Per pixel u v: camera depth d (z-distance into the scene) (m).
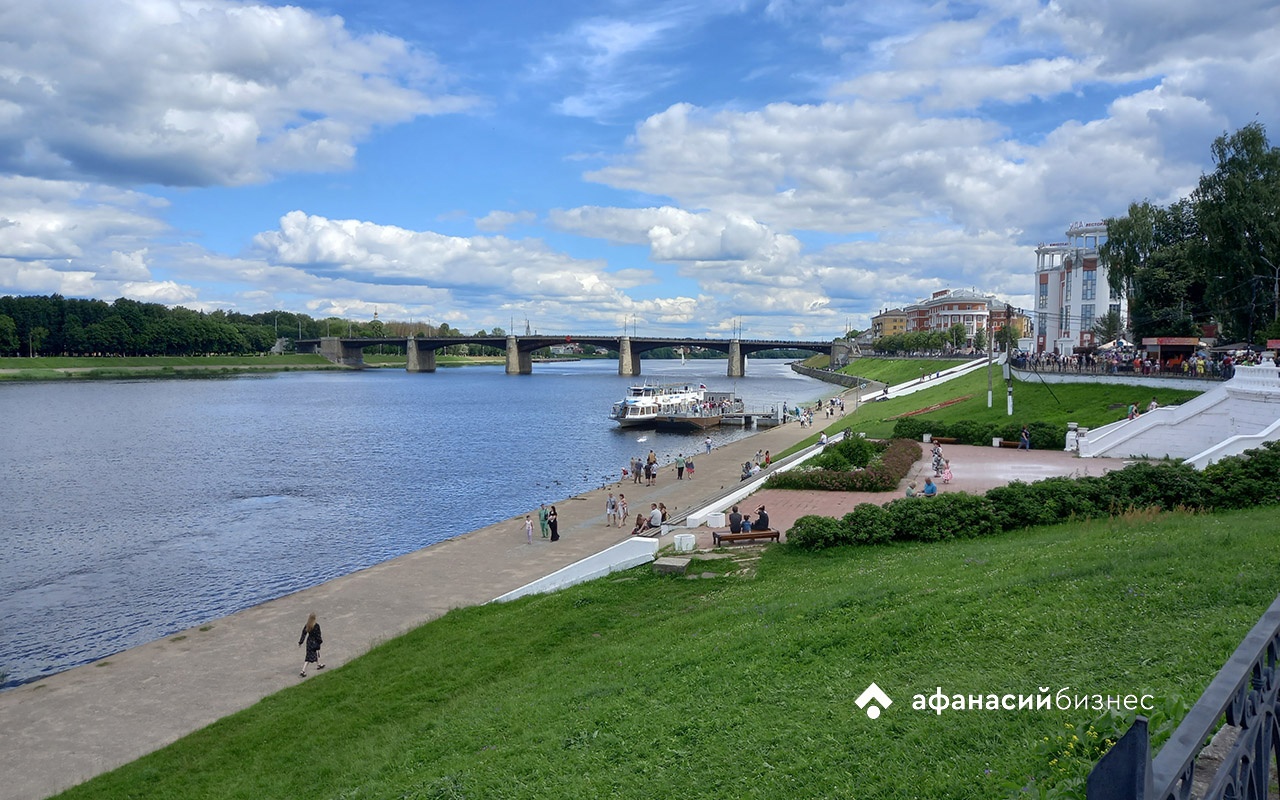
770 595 24.41
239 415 128.25
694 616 23.77
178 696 24.41
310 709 21.78
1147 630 13.98
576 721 16.61
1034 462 51.34
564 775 14.12
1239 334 73.19
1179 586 15.67
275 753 19.09
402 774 16.23
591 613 26.70
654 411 117.38
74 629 34.28
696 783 12.64
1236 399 44.75
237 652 27.88
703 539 35.41
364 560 45.50
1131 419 51.34
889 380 153.88
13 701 24.25
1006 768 10.29
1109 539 22.86
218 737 20.78
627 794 12.86
